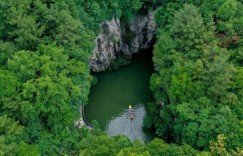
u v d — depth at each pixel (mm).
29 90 58969
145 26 91250
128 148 55594
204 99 64312
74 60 68062
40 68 61531
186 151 57781
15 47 65812
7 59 63875
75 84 66812
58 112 62594
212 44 68938
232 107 64188
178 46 72500
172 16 80062
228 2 73625
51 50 64062
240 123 60156
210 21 73625
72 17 72562
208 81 65938
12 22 64812
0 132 56906
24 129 60906
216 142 58656
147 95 84500
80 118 72438
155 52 75375
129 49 92188
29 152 55062
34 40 66438
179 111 63781
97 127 74125
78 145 61219
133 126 78000
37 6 68938
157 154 56344
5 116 57000
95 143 58344
